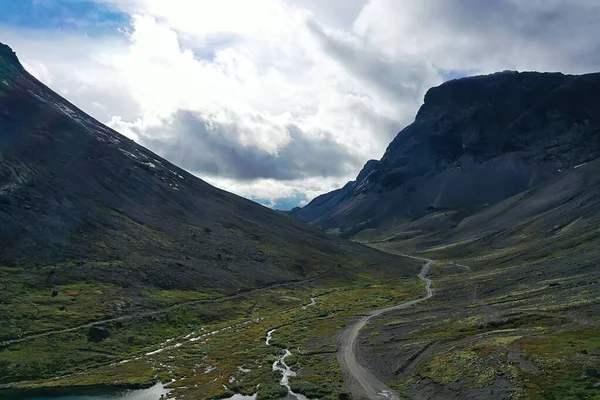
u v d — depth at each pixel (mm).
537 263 143750
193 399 64688
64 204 162125
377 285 185375
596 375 49969
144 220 186875
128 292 121875
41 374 77812
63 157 198750
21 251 126125
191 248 177500
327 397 60406
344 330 101875
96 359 86250
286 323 116438
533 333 68562
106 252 143875
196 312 122312
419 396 58562
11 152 176375
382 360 75562
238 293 150000
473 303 107688
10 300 101312
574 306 79188
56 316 99000
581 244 152500
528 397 48469
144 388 71688
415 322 98562
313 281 191375
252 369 78375
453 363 63969
